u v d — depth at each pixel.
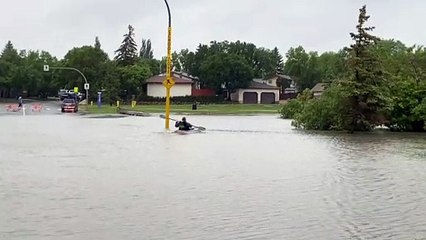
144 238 9.84
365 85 44.06
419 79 50.19
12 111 77.56
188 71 150.62
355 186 15.79
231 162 21.45
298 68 152.75
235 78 129.12
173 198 13.61
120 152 24.81
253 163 21.23
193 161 21.59
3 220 11.05
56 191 14.39
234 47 158.88
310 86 150.75
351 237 10.08
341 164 21.27
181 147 27.67
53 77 139.62
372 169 19.75
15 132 37.72
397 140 35.00
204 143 30.31
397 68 60.94
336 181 16.72
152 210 12.18
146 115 70.19
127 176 17.22
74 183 15.73
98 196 13.73
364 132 44.31
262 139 34.19
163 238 9.86
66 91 123.94
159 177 17.06
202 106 108.75
